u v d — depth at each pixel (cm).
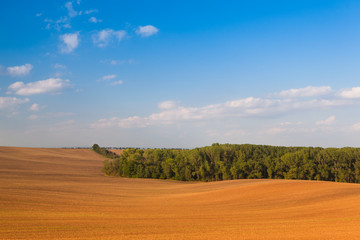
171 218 2677
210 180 9088
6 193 3884
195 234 1912
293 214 2853
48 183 6334
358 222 2253
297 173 8225
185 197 4488
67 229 2042
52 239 1738
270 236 1819
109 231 2000
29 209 2895
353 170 8100
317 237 1745
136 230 2052
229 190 4734
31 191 4438
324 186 4356
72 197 4147
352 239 1666
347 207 2994
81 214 2772
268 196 4019
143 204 3747
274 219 2608
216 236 1838
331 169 8156
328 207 3097
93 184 6812
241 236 1830
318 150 8600
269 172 8600
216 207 3478
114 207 3388
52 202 3488
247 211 3147
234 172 8669
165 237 1809
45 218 2470
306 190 4156
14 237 1777
